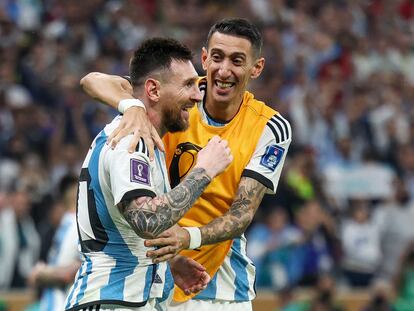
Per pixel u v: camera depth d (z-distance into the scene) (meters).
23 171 36.00
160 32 49.06
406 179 41.97
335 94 47.62
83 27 46.50
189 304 16.69
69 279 23.14
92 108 40.38
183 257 15.45
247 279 17.06
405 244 37.09
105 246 14.59
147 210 13.94
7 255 31.67
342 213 38.88
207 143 15.73
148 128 14.59
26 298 30.66
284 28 51.44
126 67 44.75
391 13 57.75
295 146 40.69
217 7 51.34
